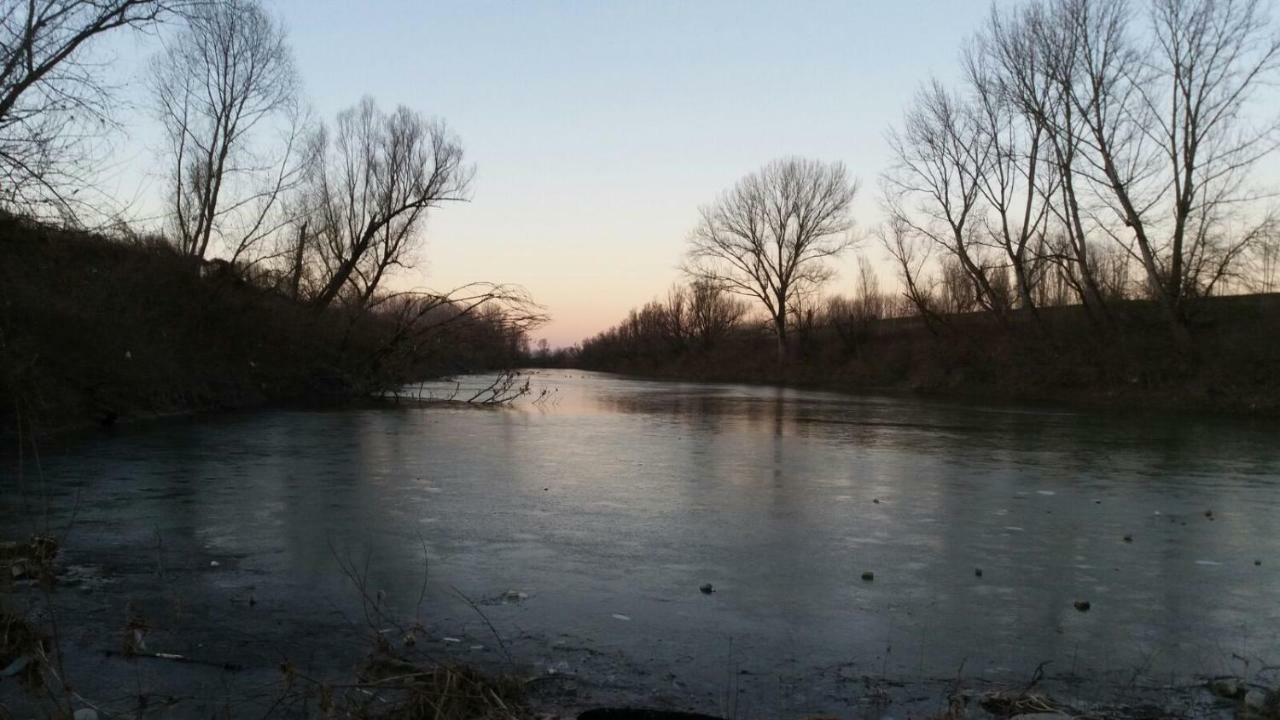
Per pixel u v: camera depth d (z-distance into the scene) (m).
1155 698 4.96
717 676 5.19
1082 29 31.77
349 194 36.06
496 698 4.45
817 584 7.23
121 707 4.55
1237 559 8.27
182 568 7.33
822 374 56.91
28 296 16.83
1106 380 34.72
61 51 13.34
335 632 5.80
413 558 7.83
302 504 10.33
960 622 6.29
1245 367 29.95
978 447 18.09
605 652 5.55
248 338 28.42
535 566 7.66
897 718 4.64
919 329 54.53
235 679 4.96
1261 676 5.29
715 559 8.02
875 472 13.98
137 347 21.09
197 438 17.39
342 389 32.28
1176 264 31.95
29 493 10.77
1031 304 39.47
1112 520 10.12
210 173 29.36
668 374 79.88
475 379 54.44
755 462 15.09
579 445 17.55
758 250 61.97
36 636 5.40
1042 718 4.45
